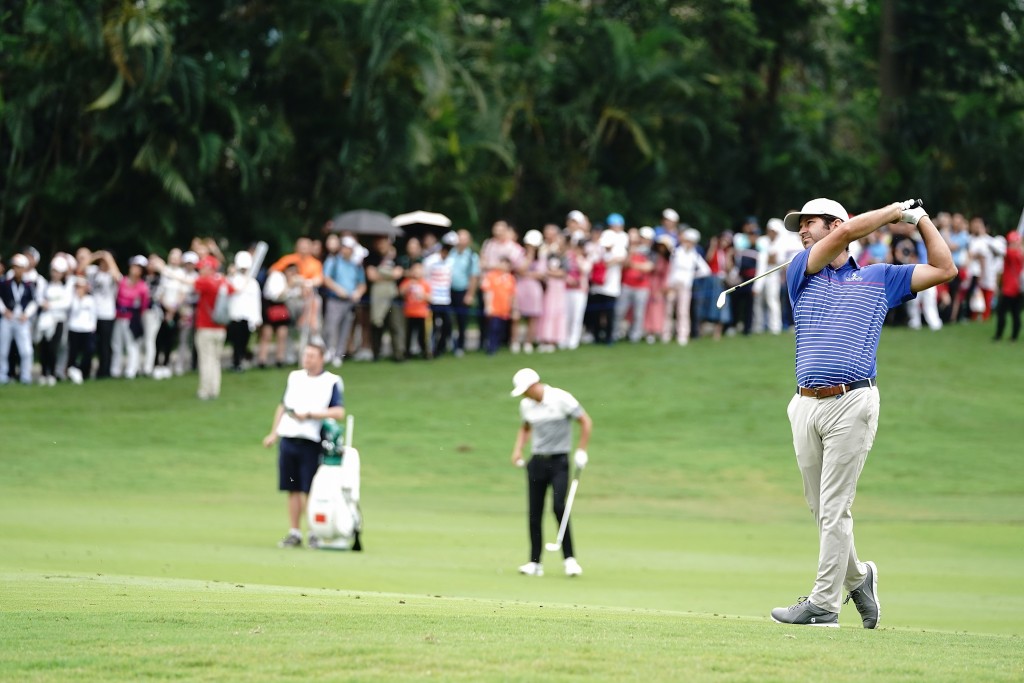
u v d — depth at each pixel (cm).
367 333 9119
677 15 14238
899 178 14638
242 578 3462
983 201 14500
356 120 10694
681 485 6262
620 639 2041
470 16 13362
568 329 9531
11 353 8300
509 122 12731
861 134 14800
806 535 4997
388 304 8856
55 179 9475
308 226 10938
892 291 2533
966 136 14362
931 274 2502
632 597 3459
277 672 1686
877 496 6069
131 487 5806
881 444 7194
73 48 9312
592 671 1720
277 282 8538
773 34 14712
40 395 7744
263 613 2284
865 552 4616
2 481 5803
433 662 1756
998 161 14288
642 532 5056
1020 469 6644
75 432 6938
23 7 9725
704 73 13625
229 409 7562
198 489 5812
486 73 12388
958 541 4878
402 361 8988
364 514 5384
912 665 1859
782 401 8031
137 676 1661
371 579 3612
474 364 8919
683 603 3356
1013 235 9912
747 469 6581
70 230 9538
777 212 14788
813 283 2573
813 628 2423
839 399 2516
